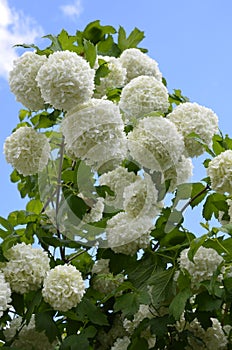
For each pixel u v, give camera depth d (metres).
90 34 2.83
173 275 2.18
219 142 2.38
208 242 2.05
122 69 2.44
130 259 2.28
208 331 2.21
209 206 2.37
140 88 2.22
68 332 2.30
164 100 2.24
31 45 2.22
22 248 2.15
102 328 2.36
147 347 2.18
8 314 2.19
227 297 2.09
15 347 2.10
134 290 2.16
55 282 2.02
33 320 2.24
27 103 2.18
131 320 2.17
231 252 2.06
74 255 2.48
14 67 2.17
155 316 2.21
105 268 2.40
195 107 2.18
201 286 2.09
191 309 2.13
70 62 1.98
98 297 2.37
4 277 2.08
